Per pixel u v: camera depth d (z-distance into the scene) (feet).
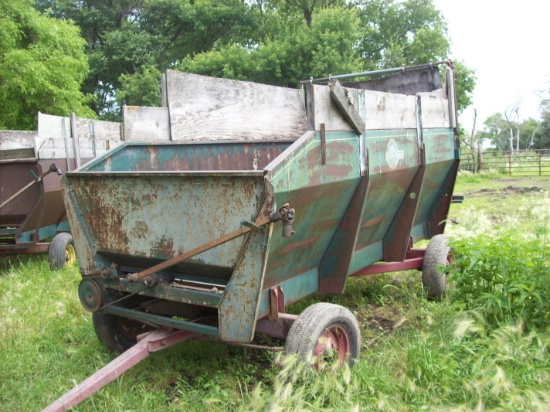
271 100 21.11
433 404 11.91
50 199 28.14
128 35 114.21
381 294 21.18
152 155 18.60
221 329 12.48
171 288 13.43
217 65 101.35
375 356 14.66
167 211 13.19
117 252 14.29
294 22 122.42
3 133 36.91
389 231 20.13
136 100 103.86
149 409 12.58
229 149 20.39
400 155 17.92
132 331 16.58
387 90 29.22
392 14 140.26
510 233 17.51
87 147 31.01
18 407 12.90
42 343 16.71
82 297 14.97
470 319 15.60
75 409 12.28
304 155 12.94
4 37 66.59
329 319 13.21
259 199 11.80
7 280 24.94
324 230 15.21
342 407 11.50
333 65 94.17
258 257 11.91
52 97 70.90
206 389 13.76
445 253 20.38
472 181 81.10
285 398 11.31
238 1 125.80
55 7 122.62
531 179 81.87
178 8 123.03
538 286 15.81
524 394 11.78
